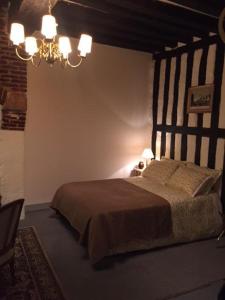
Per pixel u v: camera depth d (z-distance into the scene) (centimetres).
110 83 501
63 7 348
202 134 425
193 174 388
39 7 266
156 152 532
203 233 361
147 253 323
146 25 394
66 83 461
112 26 405
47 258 301
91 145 499
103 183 421
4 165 389
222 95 390
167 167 439
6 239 229
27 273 270
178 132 475
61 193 396
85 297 239
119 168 533
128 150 539
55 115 459
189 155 452
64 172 479
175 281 268
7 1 345
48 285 253
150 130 549
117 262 300
